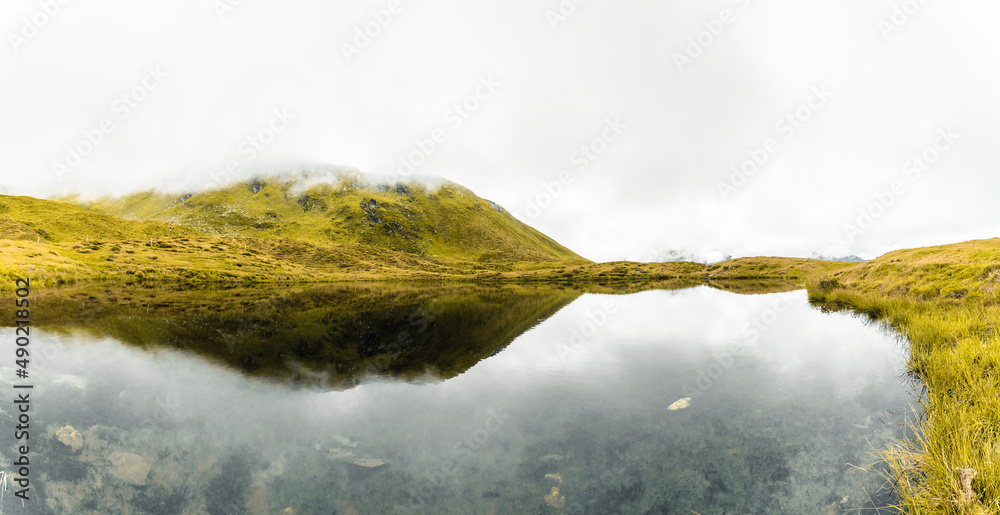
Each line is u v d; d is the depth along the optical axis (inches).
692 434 314.7
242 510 228.2
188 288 2384.4
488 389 437.7
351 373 499.8
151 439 307.7
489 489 246.8
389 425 343.0
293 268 4660.4
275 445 304.2
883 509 209.5
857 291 1365.7
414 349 655.8
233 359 556.7
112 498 235.8
